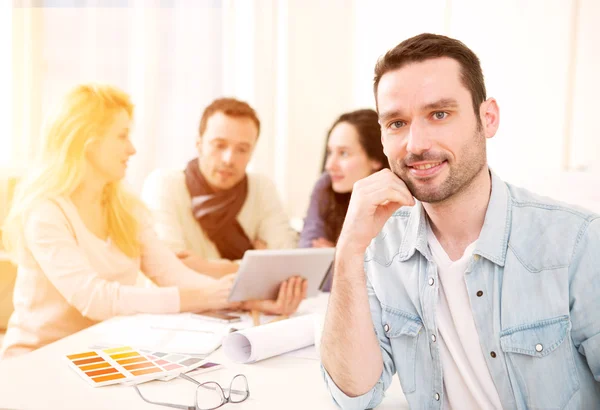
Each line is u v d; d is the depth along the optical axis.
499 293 0.91
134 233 1.74
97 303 1.46
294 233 2.63
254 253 1.40
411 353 0.98
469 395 0.95
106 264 1.63
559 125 2.39
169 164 3.49
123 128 1.64
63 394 0.93
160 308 1.48
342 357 0.90
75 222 1.57
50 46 3.33
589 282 0.85
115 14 3.37
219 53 3.50
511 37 2.57
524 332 0.88
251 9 3.46
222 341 1.21
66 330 1.55
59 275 1.48
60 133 1.57
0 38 3.18
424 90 0.87
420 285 0.97
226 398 0.92
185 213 2.42
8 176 2.49
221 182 2.38
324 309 1.58
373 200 0.91
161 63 3.45
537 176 2.28
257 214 2.58
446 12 2.88
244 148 2.36
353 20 3.58
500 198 0.93
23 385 0.96
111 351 1.13
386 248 1.03
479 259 0.92
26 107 3.26
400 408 0.97
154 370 1.03
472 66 0.89
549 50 2.42
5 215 2.42
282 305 1.50
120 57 3.39
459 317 0.95
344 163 2.21
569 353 0.87
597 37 2.26
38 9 3.30
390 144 0.92
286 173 3.60
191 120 3.49
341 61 3.61
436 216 0.94
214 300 1.50
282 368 1.09
